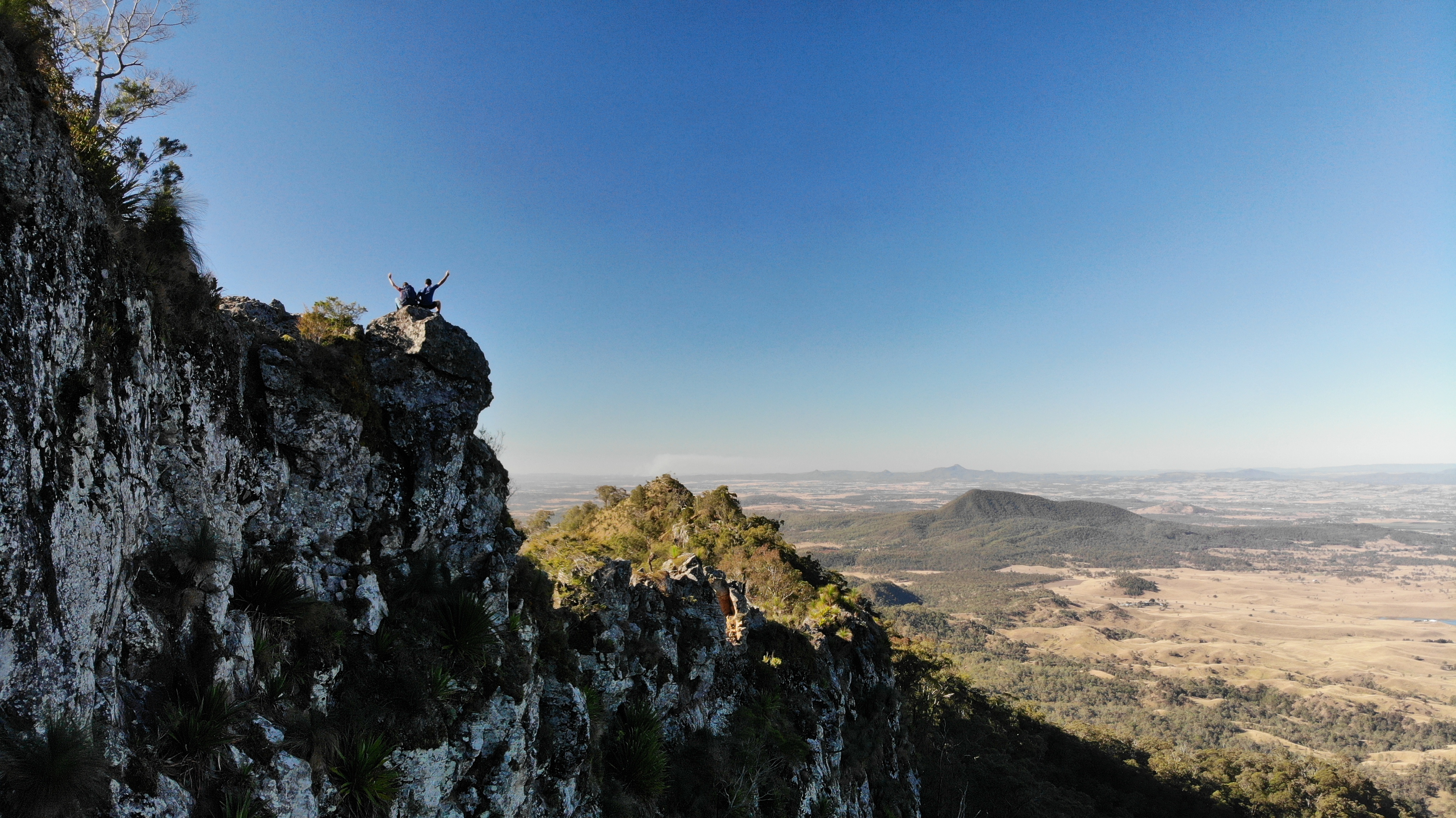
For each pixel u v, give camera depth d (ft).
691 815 62.59
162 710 23.53
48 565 19.43
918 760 149.89
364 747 30.09
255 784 24.38
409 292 47.52
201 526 28.32
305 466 35.35
